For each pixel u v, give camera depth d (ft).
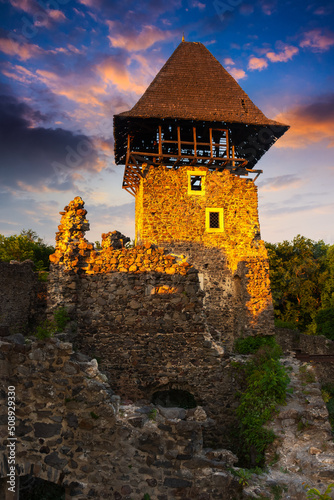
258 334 60.23
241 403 29.73
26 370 20.62
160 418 20.47
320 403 26.96
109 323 32.68
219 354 32.45
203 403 31.99
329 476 20.51
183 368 32.07
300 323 125.29
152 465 19.72
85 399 20.26
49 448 20.18
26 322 66.49
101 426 20.04
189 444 19.79
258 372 31.14
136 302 32.83
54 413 20.38
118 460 19.85
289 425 25.63
